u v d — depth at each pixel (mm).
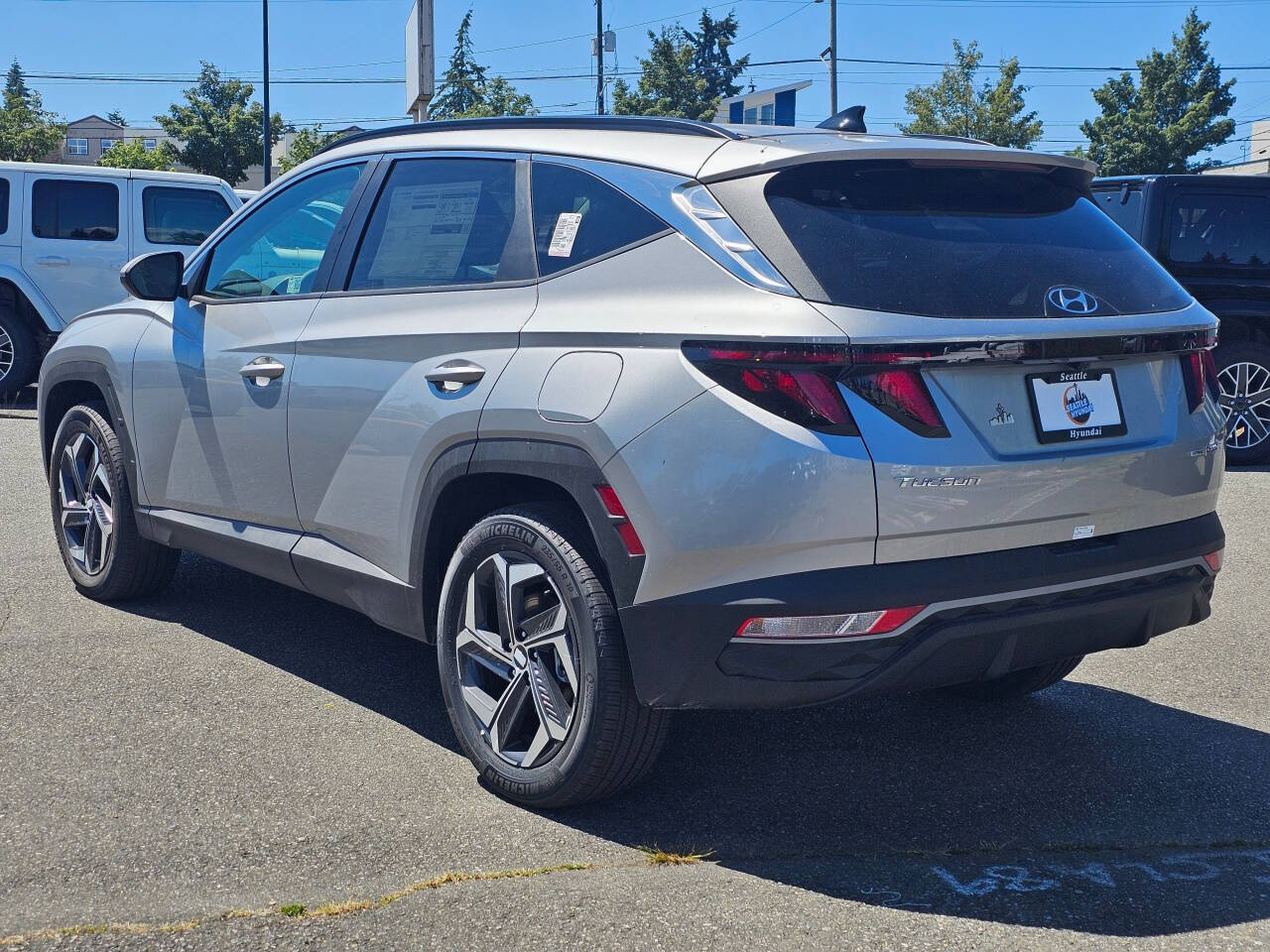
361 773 3557
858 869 3021
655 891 2889
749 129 3426
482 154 3771
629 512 3000
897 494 2816
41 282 11875
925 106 46562
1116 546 3152
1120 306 3174
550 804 3295
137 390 4809
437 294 3674
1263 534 7012
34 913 2756
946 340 2840
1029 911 2816
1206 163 51375
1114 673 4605
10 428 10531
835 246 2951
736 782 3557
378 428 3715
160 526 4793
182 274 4715
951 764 3721
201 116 42000
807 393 2797
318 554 4020
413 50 16453
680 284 3068
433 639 3699
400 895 2848
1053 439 3016
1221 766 3713
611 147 3455
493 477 3428
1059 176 3430
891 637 2846
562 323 3242
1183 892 2920
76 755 3635
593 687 3117
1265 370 9086
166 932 2686
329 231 4184
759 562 2850
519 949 2629
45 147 52219
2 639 4723
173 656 4551
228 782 3467
